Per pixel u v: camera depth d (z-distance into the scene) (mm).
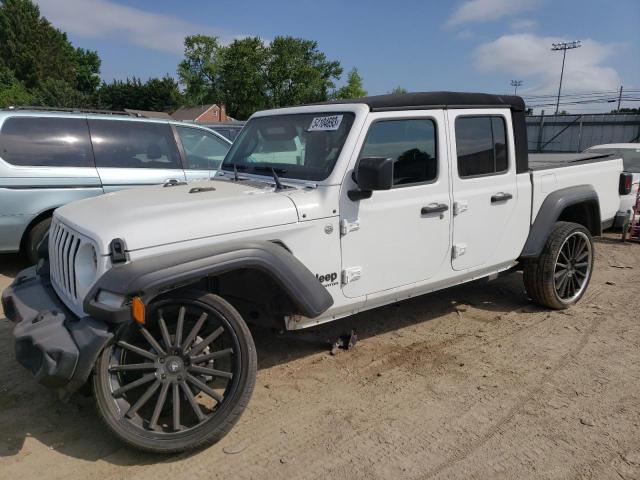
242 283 3258
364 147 3455
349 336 4152
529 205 4574
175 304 2795
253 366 2855
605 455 2820
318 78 68500
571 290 5133
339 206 3363
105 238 2674
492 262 4379
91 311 2574
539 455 2824
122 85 78250
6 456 2811
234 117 72438
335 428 3086
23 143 5730
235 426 3102
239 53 67375
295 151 3723
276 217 3115
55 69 71375
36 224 5824
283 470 2717
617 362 3926
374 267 3598
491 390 3521
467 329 4594
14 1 70562
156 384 2762
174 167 6602
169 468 2725
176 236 2787
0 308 4898
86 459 2791
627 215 8148
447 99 3918
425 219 3812
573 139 31672
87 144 6062
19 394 3443
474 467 2734
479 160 4164
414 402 3373
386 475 2676
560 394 3461
